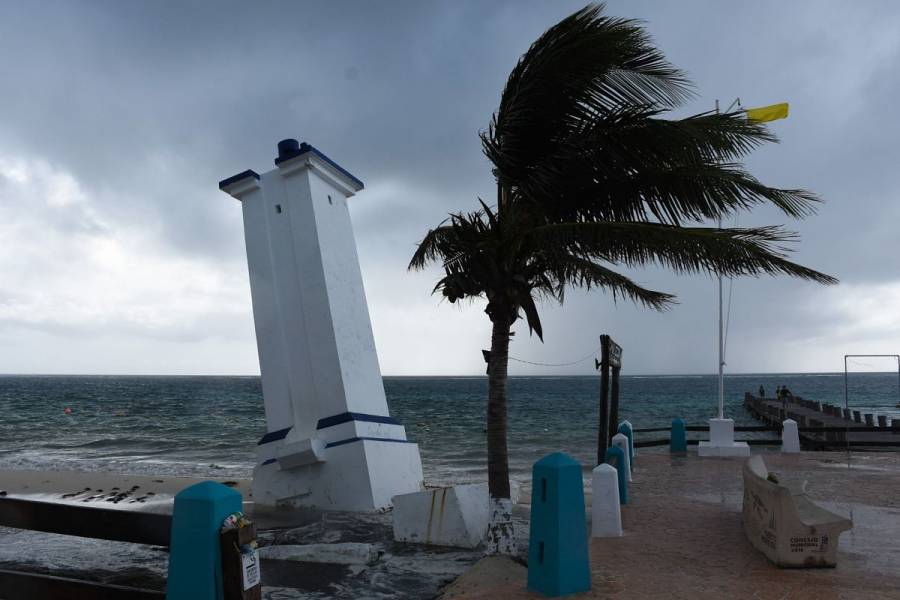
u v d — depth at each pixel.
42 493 12.72
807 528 6.21
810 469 13.64
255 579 3.79
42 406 61.34
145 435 33.12
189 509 3.74
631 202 7.41
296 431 11.43
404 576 6.83
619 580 5.80
